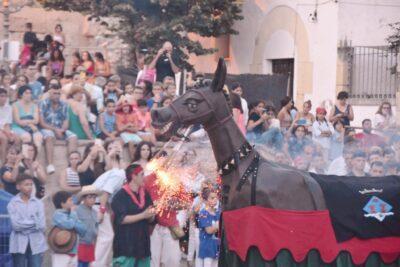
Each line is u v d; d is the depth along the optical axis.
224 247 9.30
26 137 13.55
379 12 24.05
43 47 21.88
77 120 14.93
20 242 12.58
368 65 23.61
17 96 14.58
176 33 24.28
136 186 13.09
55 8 24.58
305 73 25.30
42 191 13.38
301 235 8.97
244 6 27.88
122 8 23.86
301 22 25.39
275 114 17.25
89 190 13.05
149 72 17.98
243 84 23.23
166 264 13.71
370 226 9.19
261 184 9.00
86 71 19.03
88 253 13.09
